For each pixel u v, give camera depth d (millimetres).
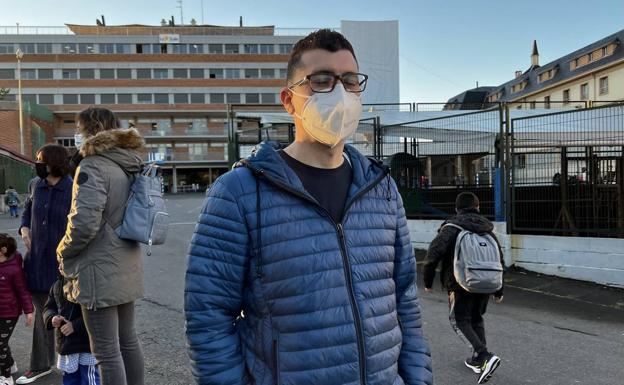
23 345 4773
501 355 4664
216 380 1534
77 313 3158
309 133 1646
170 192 66062
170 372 4062
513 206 8609
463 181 10906
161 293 6719
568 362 4477
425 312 6156
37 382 3832
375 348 1601
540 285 7500
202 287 1574
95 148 2891
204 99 67438
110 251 2902
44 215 3641
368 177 1776
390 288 1734
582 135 8820
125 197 2994
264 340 1547
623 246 7320
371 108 22078
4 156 28453
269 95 68562
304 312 1522
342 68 1653
